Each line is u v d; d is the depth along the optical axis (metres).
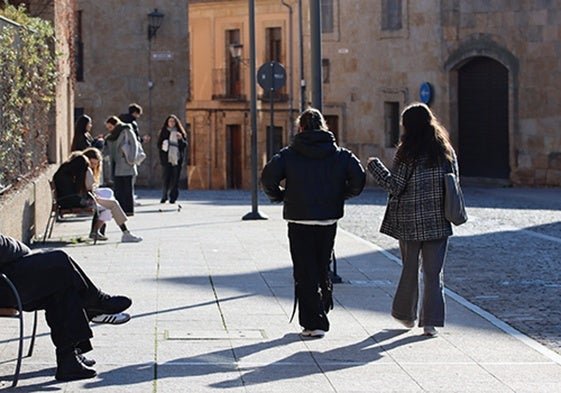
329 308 10.49
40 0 22.94
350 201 31.48
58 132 23.61
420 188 10.34
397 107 44.59
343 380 8.47
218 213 24.86
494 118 40.22
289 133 51.19
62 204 17.52
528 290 13.55
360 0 45.16
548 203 30.14
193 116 56.03
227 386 8.22
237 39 53.78
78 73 42.91
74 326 8.46
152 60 43.00
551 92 38.00
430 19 41.94
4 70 15.33
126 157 23.22
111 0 42.78
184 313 11.27
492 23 39.66
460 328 10.76
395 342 10.02
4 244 8.43
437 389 8.20
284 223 21.97
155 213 24.72
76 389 8.09
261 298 12.24
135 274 14.02
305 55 50.28
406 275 10.55
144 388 8.13
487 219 24.19
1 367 8.80
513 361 9.25
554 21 37.91
